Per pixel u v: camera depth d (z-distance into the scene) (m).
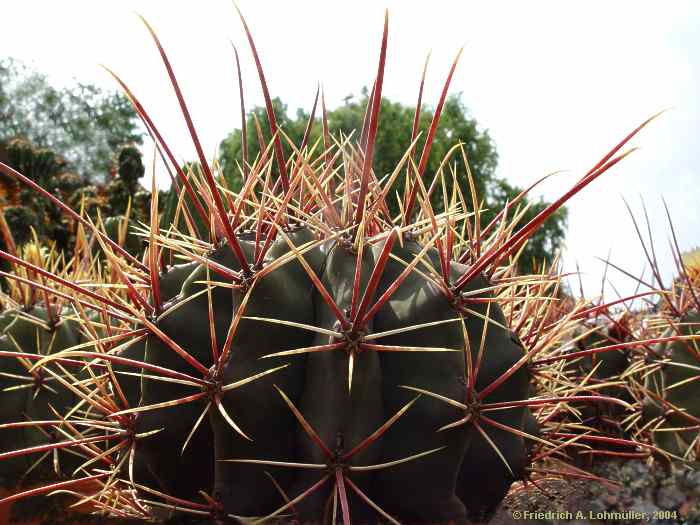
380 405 0.20
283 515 0.19
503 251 0.20
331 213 0.22
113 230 0.52
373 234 0.24
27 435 0.30
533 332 0.26
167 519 0.22
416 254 0.22
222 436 0.19
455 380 0.20
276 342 0.20
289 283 0.21
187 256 0.20
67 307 0.33
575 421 0.36
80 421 0.23
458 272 0.22
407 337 0.20
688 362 0.34
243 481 0.20
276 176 0.31
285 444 0.20
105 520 0.23
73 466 0.30
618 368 0.37
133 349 0.23
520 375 0.22
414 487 0.20
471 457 0.22
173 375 0.20
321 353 0.19
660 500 0.22
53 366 0.31
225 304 0.21
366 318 0.19
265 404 0.19
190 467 0.21
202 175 0.22
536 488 0.24
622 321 0.38
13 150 1.77
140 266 0.25
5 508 0.25
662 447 0.33
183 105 0.19
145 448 0.21
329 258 0.21
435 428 0.20
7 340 0.31
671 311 0.36
